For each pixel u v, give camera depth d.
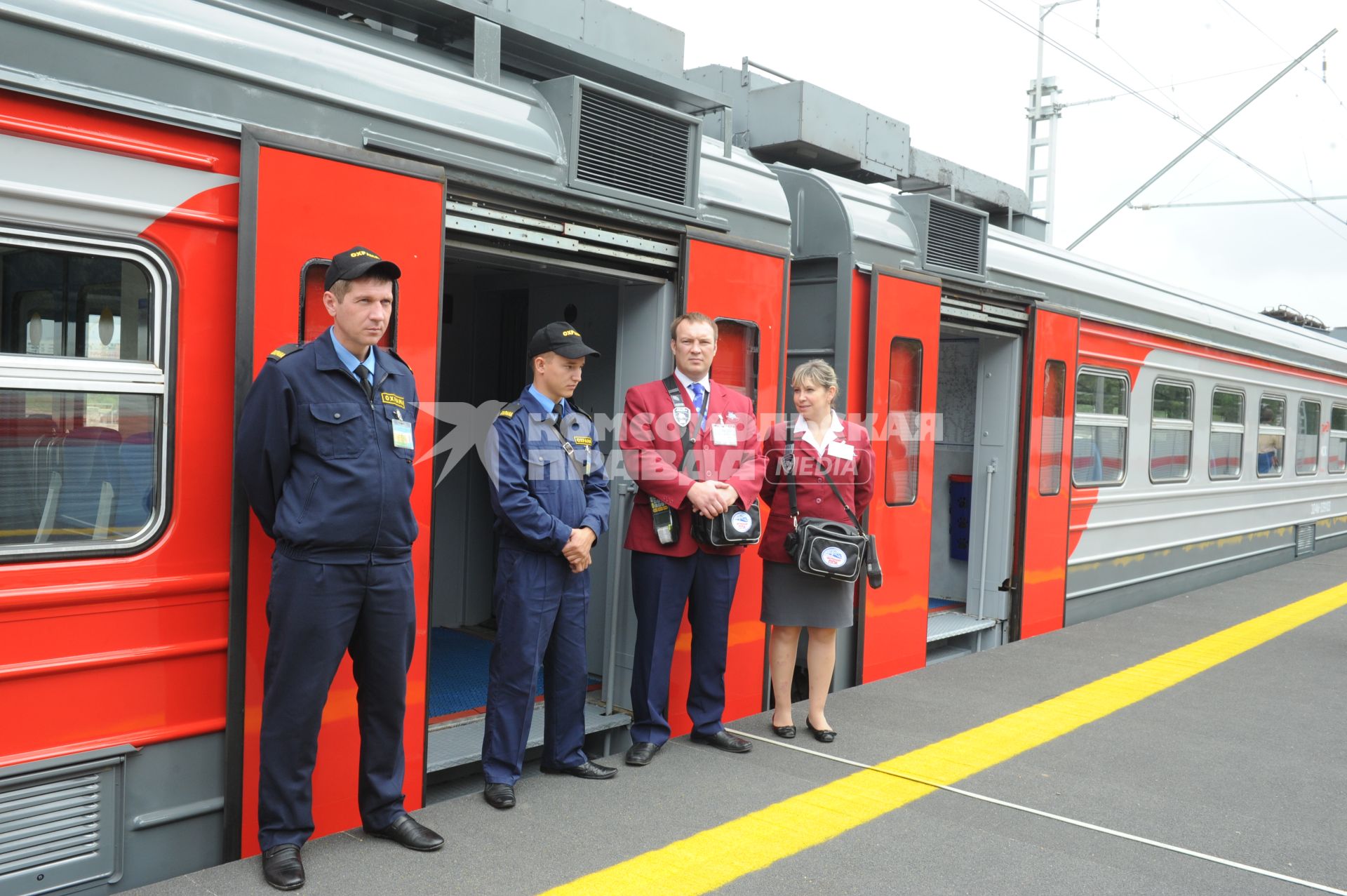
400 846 2.95
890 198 5.42
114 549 2.58
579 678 3.59
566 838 3.10
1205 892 2.96
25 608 2.44
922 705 4.80
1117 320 7.14
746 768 3.83
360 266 2.56
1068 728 4.52
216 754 2.79
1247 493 9.59
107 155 2.52
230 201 2.74
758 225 4.45
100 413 2.56
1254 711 4.89
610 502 4.06
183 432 2.68
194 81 2.67
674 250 4.07
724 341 4.28
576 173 3.61
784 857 3.06
